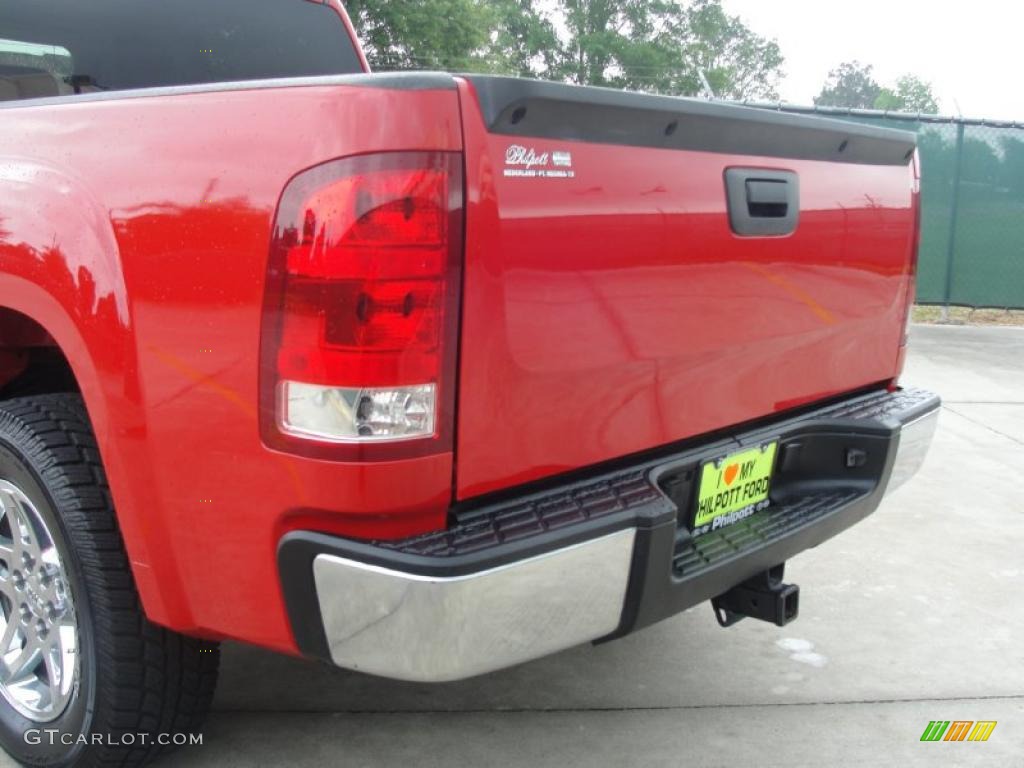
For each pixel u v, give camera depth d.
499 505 1.96
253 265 1.76
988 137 10.27
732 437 2.49
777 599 2.52
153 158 1.91
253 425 1.79
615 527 1.94
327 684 2.90
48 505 2.22
